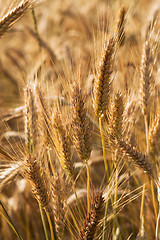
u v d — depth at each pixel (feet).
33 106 2.50
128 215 2.84
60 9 6.22
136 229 2.88
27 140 2.49
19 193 2.81
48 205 2.38
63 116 2.45
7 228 2.76
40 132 2.48
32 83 2.60
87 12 6.10
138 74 2.64
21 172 2.40
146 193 2.73
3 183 2.46
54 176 2.39
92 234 2.31
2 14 2.48
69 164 2.39
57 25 5.90
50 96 2.56
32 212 2.83
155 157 2.59
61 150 2.36
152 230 2.72
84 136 2.35
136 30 2.98
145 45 2.59
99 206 2.29
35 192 2.34
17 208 2.86
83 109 2.34
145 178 2.66
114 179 2.52
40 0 2.50
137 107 2.66
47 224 2.87
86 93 2.48
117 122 2.40
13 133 2.72
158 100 2.68
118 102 2.38
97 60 2.40
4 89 4.03
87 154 2.37
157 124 2.54
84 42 4.65
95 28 4.51
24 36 5.75
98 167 2.97
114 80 2.47
